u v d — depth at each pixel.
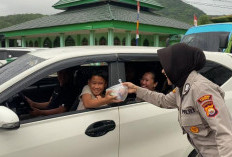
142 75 3.00
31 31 21.59
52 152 2.04
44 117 2.11
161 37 23.56
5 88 2.00
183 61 1.62
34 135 2.00
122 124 2.40
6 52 11.59
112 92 2.24
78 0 20.86
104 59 2.42
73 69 2.92
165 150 2.69
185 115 1.66
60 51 2.52
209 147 1.68
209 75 2.97
